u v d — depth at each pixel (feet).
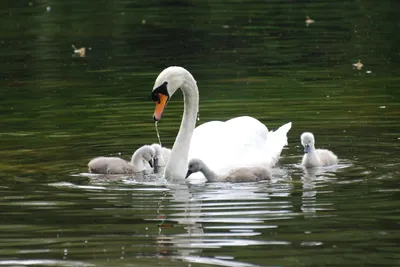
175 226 38.83
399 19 110.11
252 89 73.36
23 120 64.23
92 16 119.75
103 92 73.97
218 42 98.22
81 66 86.99
